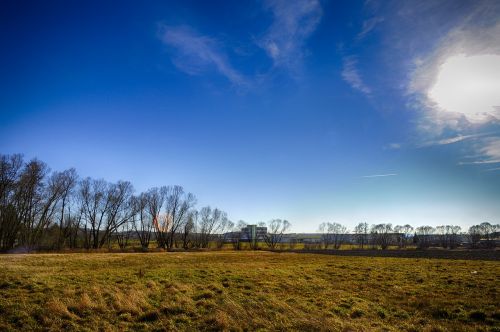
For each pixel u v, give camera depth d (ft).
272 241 368.07
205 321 41.27
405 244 406.41
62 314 42.34
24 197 211.41
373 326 40.70
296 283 70.33
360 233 410.72
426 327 40.06
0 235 201.87
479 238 366.43
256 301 51.08
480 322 42.65
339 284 70.90
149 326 39.37
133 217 272.72
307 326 38.86
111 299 50.75
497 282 69.67
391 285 69.41
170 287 60.95
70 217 242.37
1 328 37.42
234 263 123.54
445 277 78.84
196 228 315.99
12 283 60.80
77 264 104.94
